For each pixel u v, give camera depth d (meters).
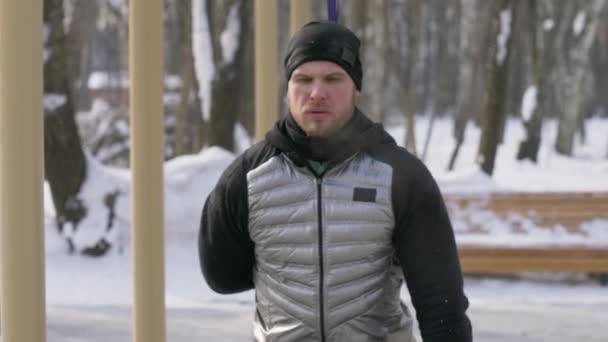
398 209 6.04
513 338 15.61
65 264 21.69
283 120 6.26
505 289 20.02
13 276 7.18
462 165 67.00
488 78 32.44
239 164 6.29
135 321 9.70
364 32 41.81
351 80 6.10
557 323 16.77
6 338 7.26
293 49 6.10
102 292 19.59
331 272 6.04
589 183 50.00
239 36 29.22
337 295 6.06
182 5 42.19
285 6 65.25
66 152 22.58
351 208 6.00
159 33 9.43
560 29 58.75
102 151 54.62
